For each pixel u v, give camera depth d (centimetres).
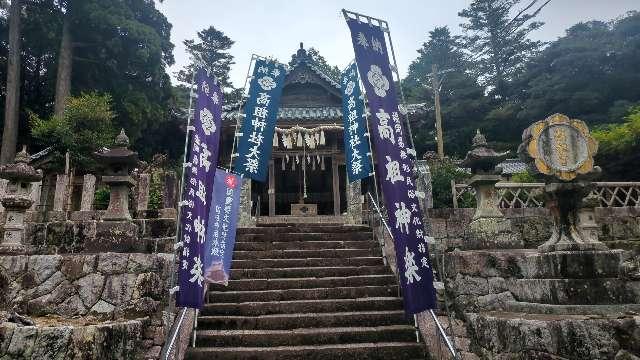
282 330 670
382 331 651
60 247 785
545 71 3092
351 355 608
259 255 934
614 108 2677
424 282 539
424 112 1720
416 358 610
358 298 764
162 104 2491
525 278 561
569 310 483
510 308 563
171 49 2500
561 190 546
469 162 784
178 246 509
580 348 424
